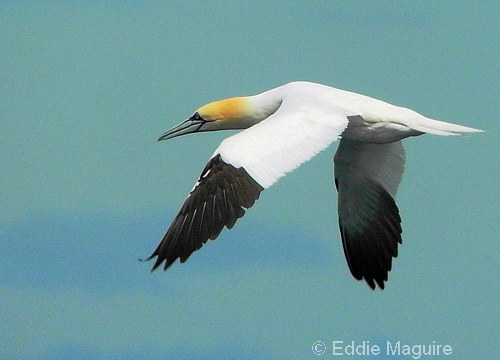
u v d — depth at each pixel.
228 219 16.16
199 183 16.39
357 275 21.02
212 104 19.69
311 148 16.64
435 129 17.91
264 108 19.20
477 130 17.88
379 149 20.17
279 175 16.25
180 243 16.31
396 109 18.09
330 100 17.73
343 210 20.83
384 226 20.61
